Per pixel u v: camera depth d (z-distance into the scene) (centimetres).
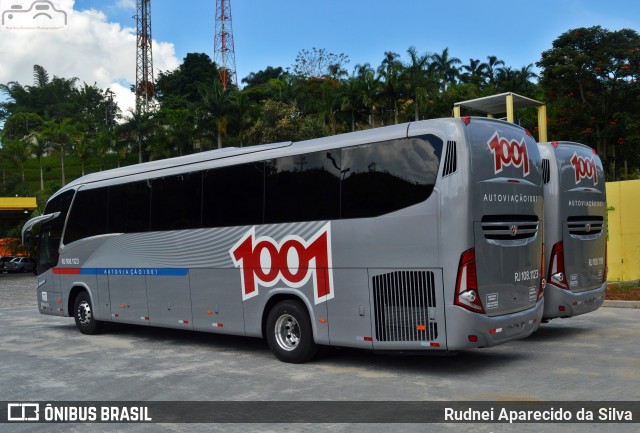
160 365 981
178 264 1148
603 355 942
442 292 787
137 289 1239
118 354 1100
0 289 3108
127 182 1285
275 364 956
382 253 841
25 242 1549
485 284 798
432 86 5438
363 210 866
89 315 1375
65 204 1456
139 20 11544
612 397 695
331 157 915
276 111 5003
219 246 1070
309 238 927
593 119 3584
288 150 976
